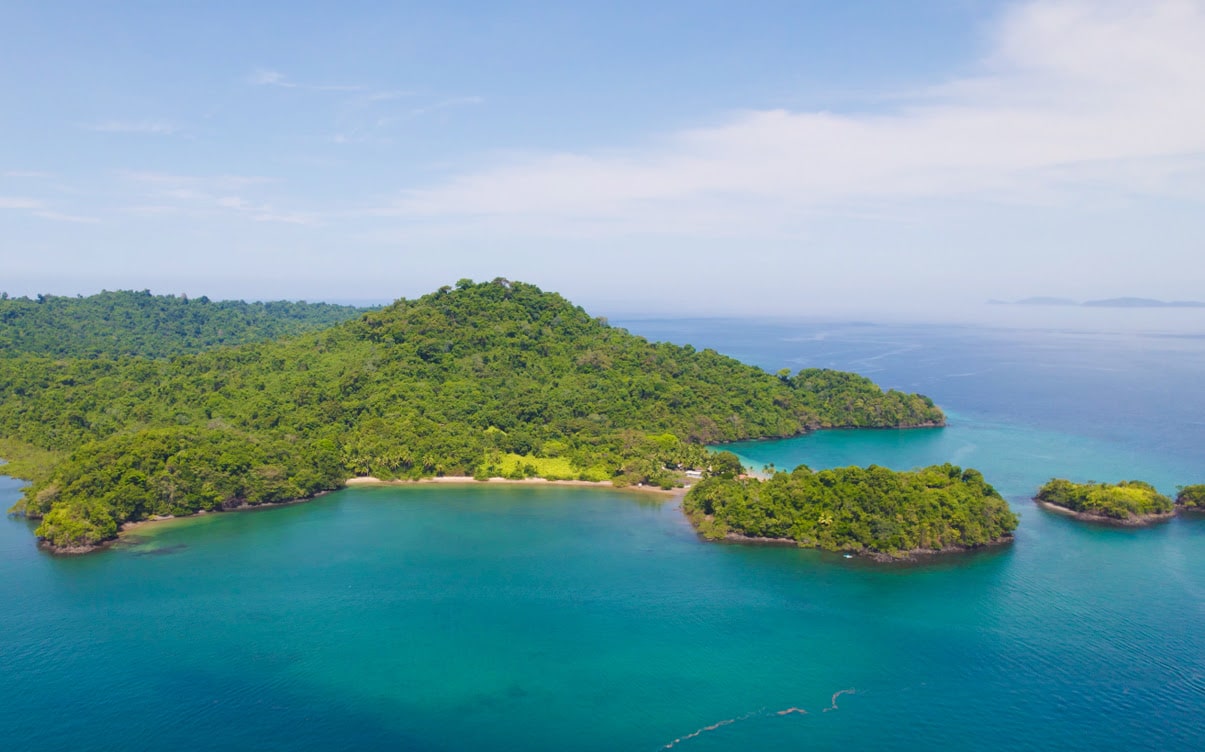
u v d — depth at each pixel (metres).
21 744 94.81
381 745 95.62
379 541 166.12
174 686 107.56
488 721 100.38
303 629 124.25
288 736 97.19
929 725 99.88
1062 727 99.50
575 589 140.75
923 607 133.50
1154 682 109.56
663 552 160.25
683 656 116.69
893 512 161.50
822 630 125.00
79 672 110.75
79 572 147.00
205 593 137.75
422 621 127.25
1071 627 126.12
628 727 99.31
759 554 159.38
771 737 97.25
